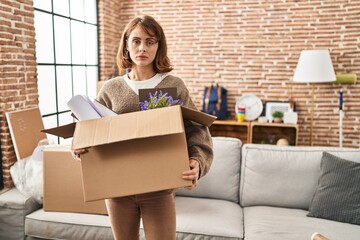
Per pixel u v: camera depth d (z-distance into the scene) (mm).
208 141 1295
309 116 4516
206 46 4715
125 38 1350
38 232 2180
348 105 4375
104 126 1097
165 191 1299
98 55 4527
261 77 4605
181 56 4812
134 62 1309
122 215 1328
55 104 3539
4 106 2572
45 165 2186
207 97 4598
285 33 4465
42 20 3268
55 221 2141
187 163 1112
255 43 4566
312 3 4340
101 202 2152
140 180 1117
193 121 1273
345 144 4457
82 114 1143
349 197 2064
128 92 1315
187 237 1970
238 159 2477
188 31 4742
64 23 3680
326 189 2135
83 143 1071
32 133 2791
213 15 4641
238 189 2459
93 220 2107
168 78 1347
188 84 4840
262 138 4699
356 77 4293
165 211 1302
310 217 2139
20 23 2729
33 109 2863
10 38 2613
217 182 2441
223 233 1944
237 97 4707
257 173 2365
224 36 4645
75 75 3955
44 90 3342
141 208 1321
